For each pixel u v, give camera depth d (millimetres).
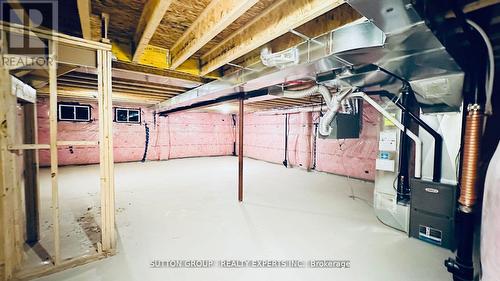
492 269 932
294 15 1568
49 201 3488
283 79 2502
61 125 6500
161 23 2068
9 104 1602
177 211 3119
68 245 2170
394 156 2629
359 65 2139
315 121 6316
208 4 1758
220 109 7676
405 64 1782
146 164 7262
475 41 1606
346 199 3719
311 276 1774
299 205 3402
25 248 2100
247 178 5320
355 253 2098
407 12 1128
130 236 2385
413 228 2385
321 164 6164
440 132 2281
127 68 2791
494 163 1002
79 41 1794
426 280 1734
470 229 1688
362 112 5199
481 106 1667
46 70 1888
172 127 8469
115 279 1712
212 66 2721
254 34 1976
